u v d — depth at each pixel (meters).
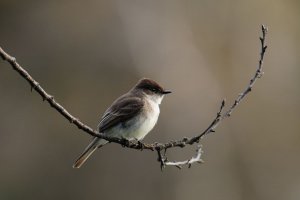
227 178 16.62
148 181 16.12
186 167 15.99
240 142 17.61
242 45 19.20
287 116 18.73
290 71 19.47
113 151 16.36
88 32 18.66
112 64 18.20
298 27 19.97
